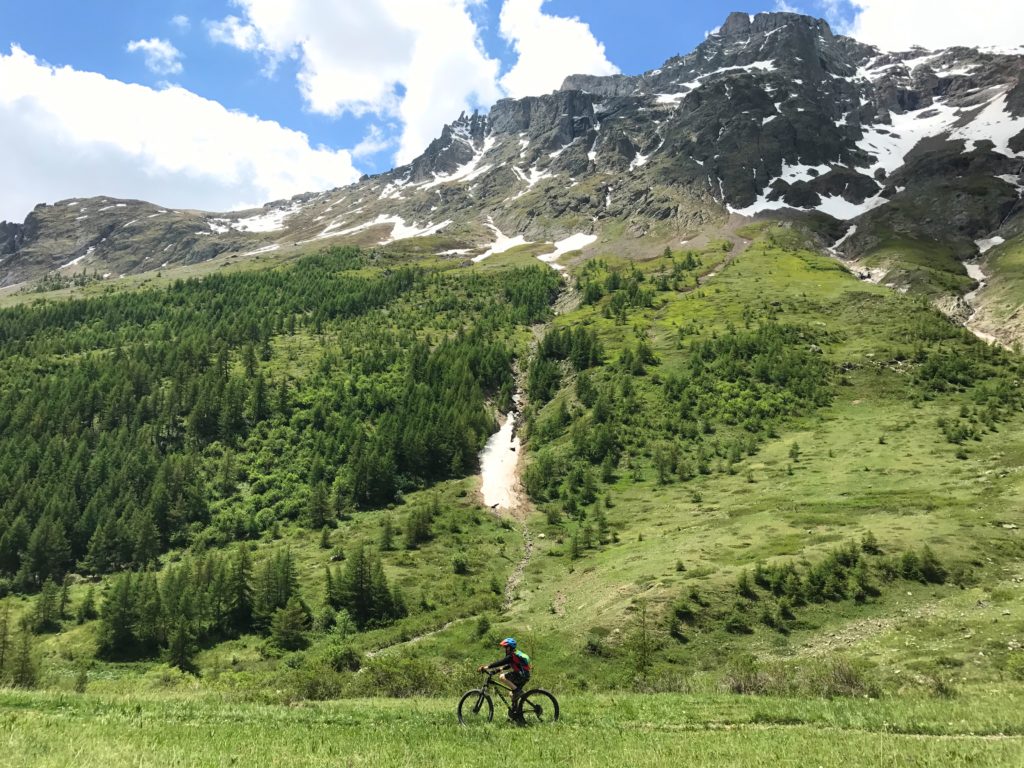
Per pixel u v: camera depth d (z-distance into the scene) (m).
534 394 162.62
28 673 58.78
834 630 51.69
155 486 123.00
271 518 119.69
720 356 153.62
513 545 99.19
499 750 17.69
